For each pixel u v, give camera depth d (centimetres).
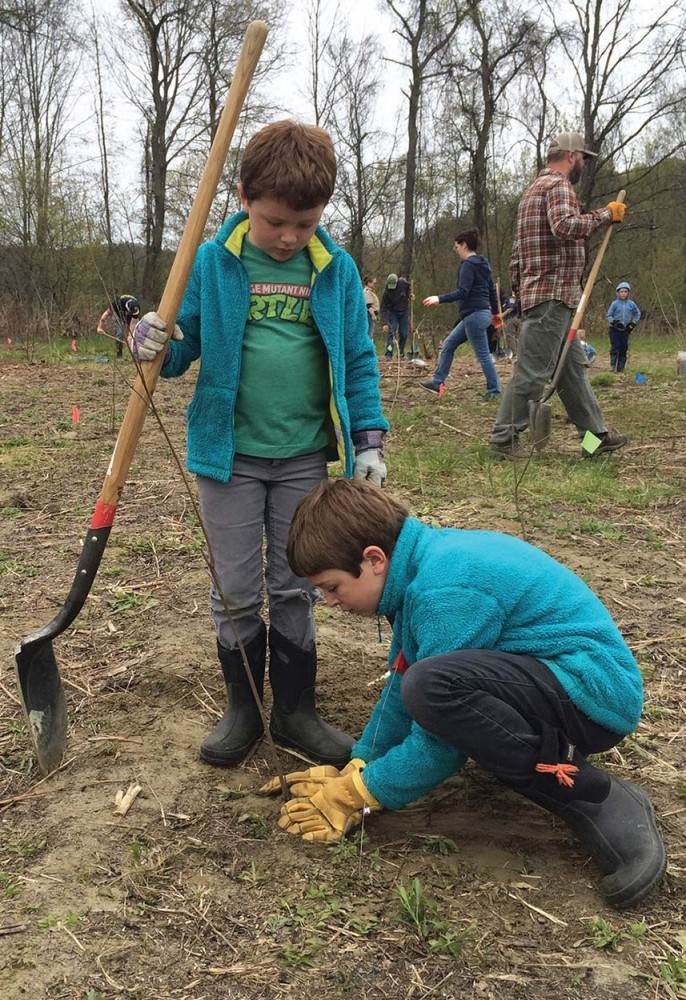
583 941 184
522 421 613
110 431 746
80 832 217
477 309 912
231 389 234
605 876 201
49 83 2214
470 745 194
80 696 286
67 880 200
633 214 2717
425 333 2003
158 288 2316
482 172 2866
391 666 228
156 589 377
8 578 391
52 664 243
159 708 280
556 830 223
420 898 189
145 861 207
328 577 205
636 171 2739
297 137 207
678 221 2759
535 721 196
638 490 524
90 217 838
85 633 333
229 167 1501
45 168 2084
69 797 232
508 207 3031
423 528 212
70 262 1966
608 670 199
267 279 234
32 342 1590
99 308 1977
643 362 1602
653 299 2539
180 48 2386
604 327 2492
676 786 238
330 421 252
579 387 604
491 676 193
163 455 646
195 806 230
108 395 982
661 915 193
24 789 238
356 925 187
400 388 1062
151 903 194
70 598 230
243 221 235
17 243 2030
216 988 172
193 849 212
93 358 1461
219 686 293
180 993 170
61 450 666
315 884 200
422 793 210
